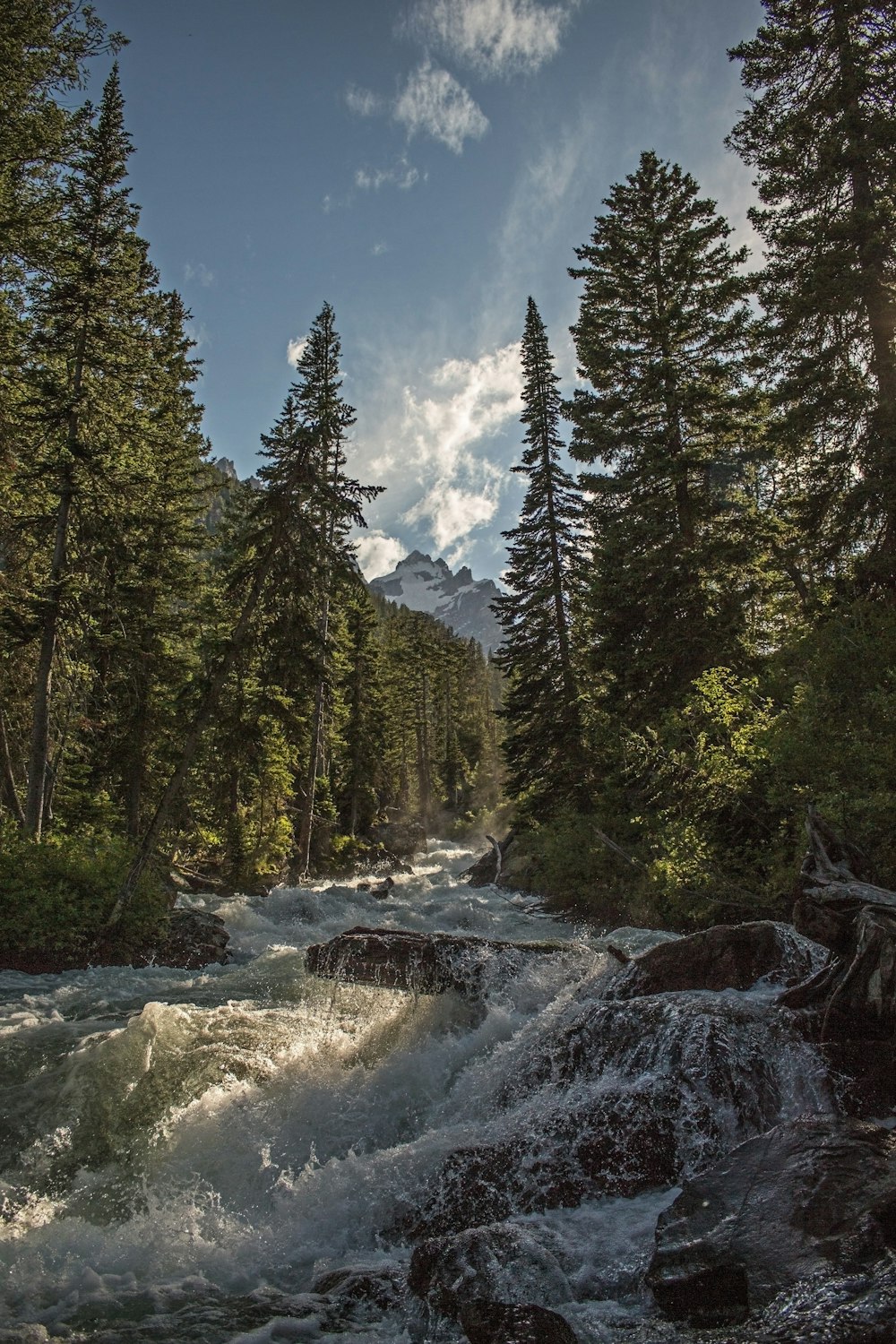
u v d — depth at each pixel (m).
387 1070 7.64
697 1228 4.01
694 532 23.11
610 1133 5.40
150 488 23.16
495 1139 5.76
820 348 19.02
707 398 23.25
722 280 25.14
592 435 24.83
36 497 21.23
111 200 22.12
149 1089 7.58
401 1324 4.07
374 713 54.12
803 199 18.98
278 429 20.36
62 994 11.95
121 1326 4.22
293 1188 5.91
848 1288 3.14
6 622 19.52
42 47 21.58
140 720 28.33
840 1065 5.38
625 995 7.84
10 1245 5.25
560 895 22.98
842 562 18.05
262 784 34.91
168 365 35.25
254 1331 4.11
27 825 19.05
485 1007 8.70
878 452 17.12
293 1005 10.66
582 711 27.88
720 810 16.19
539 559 30.00
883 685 12.55
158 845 27.22
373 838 51.94
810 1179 4.07
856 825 10.96
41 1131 6.95
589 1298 3.93
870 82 17.97
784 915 13.79
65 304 21.55
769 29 19.28
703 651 21.50
